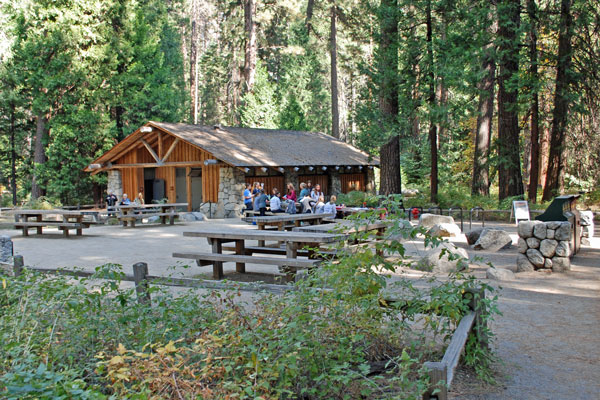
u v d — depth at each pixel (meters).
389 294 5.36
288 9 41.47
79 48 33.16
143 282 6.61
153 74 36.91
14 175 40.34
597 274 9.36
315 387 4.00
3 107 37.41
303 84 46.34
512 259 11.27
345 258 5.14
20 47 32.78
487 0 21.48
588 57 20.84
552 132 21.64
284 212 21.91
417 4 23.44
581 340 5.74
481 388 4.44
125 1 35.66
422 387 3.16
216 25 72.12
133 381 3.70
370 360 4.84
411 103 24.12
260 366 3.66
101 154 33.88
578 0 20.12
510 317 6.71
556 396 4.29
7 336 4.50
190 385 3.60
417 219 21.05
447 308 4.59
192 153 28.61
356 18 37.94
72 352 4.64
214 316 5.55
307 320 4.48
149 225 22.48
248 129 32.22
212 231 9.88
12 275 7.73
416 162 37.62
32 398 2.78
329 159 31.61
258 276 10.12
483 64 22.00
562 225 9.55
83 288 5.05
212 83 57.44
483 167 26.31
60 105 33.91
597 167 24.97
